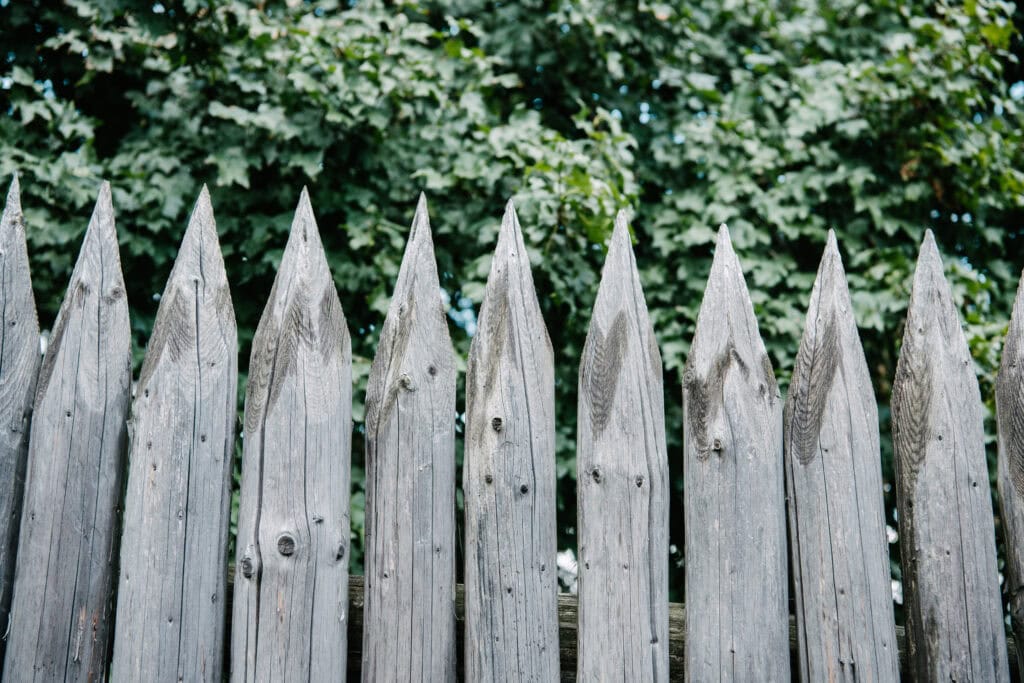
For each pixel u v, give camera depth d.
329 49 3.88
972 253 4.46
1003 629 1.79
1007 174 4.25
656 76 4.51
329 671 1.70
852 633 1.75
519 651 1.73
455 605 1.78
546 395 1.83
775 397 1.84
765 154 4.20
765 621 1.75
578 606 1.78
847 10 4.64
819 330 1.89
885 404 3.96
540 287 3.66
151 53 3.93
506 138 3.84
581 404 1.84
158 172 3.81
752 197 4.16
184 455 1.73
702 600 1.77
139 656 1.67
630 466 1.79
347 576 1.76
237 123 3.78
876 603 1.76
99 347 1.78
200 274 1.82
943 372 1.86
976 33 4.28
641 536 1.77
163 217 3.74
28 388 1.79
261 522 1.71
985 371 3.67
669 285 4.10
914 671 1.79
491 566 1.74
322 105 3.79
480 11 4.49
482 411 1.80
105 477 1.75
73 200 3.60
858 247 4.20
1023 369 1.88
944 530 1.80
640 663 1.73
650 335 1.88
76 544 1.71
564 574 3.73
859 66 4.45
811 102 4.21
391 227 3.80
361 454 3.51
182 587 1.70
